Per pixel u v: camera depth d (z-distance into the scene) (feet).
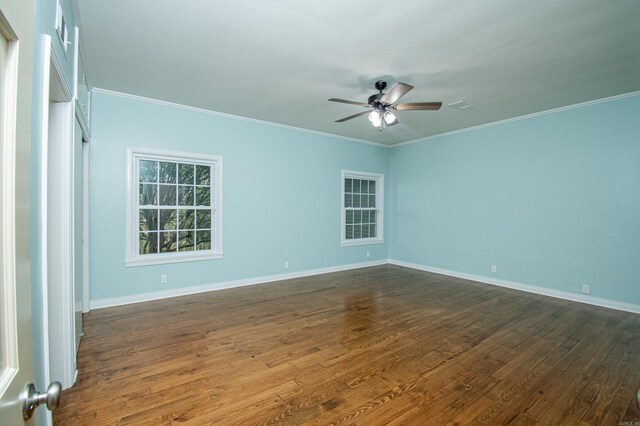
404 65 9.92
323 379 7.38
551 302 13.41
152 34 8.25
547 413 6.25
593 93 12.22
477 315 11.76
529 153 15.03
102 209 12.27
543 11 7.18
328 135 18.98
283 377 7.45
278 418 6.03
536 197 14.82
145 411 6.18
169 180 13.98
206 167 14.96
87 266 11.76
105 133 12.28
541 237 14.67
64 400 6.47
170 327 10.39
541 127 14.61
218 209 14.98
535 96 12.53
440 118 15.56
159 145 13.38
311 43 8.68
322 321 11.05
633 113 12.08
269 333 9.98
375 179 21.81
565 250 13.92
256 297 13.85
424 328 10.48
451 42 8.55
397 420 6.01
